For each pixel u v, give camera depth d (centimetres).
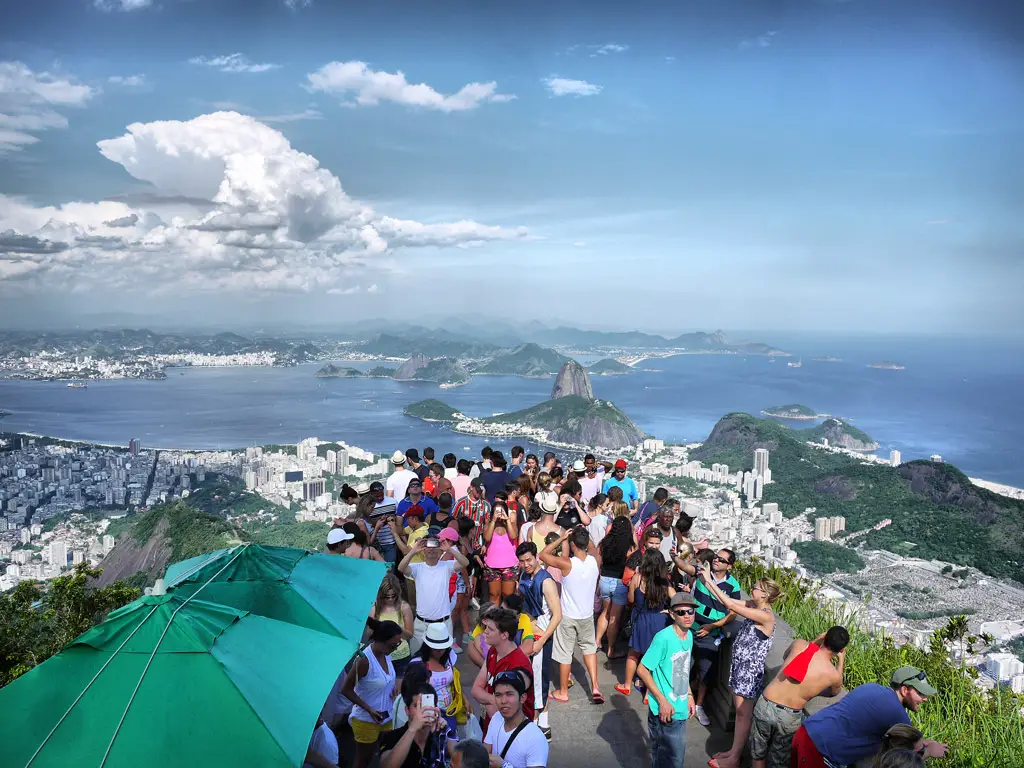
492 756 433
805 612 915
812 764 459
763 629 551
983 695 668
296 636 469
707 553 645
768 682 570
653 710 550
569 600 678
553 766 593
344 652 472
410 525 867
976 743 581
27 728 380
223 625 450
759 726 507
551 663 761
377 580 618
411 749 464
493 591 816
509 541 821
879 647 785
